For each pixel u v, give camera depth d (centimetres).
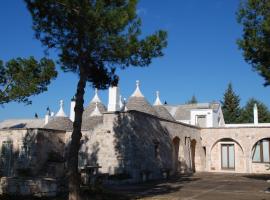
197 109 4453
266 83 1870
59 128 3247
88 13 1274
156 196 1644
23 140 2666
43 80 1680
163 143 2775
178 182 2389
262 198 1587
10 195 1547
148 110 3175
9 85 1680
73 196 1320
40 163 2616
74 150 1356
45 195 1573
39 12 1426
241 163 3588
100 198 1547
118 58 1397
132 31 1362
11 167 2664
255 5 1827
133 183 2289
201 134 3750
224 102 7075
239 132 3600
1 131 2766
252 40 1836
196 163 3625
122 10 1321
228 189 1967
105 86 1666
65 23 1425
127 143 2386
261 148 3528
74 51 1516
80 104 1395
